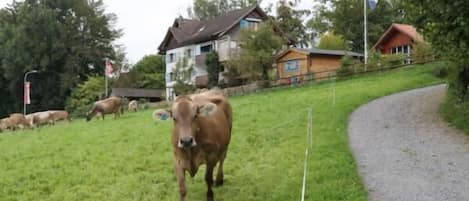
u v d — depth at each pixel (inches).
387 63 1659.7
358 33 2913.4
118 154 641.0
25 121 1343.5
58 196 472.1
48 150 711.7
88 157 634.2
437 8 654.5
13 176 555.8
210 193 413.7
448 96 916.6
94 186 498.9
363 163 535.5
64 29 2837.1
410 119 804.0
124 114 1309.1
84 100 2549.2
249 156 580.4
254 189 452.1
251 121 839.1
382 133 701.3
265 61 1910.7
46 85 2842.0
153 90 2898.6
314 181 464.1
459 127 704.4
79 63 2856.8
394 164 528.7
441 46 721.0
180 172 381.1
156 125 888.9
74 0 2930.6
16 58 2780.5
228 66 2059.5
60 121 1400.1
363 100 1030.4
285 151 593.6
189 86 2359.7
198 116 383.6
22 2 2883.9
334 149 586.6
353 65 1667.1
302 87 1521.9
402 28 2134.6
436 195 426.9
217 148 407.2
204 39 2460.6
